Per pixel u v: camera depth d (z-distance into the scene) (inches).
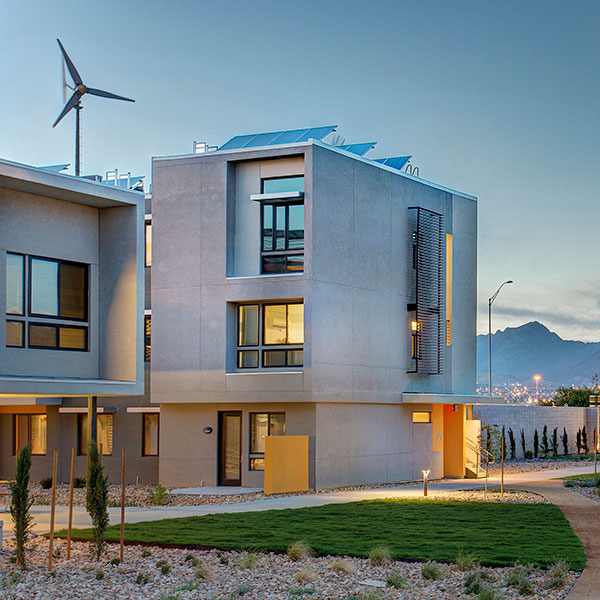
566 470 1542.8
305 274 1148.5
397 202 1336.1
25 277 799.7
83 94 1229.1
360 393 1226.6
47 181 770.8
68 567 582.9
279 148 1173.1
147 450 1322.6
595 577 560.1
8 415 1401.3
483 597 498.6
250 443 1186.6
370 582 556.4
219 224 1203.2
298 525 759.1
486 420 1846.7
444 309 1445.6
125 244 858.1
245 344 1195.3
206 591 534.9
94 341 856.3
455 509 887.1
